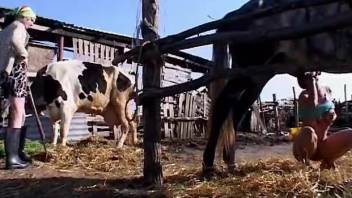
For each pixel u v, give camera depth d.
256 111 15.12
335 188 4.15
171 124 13.88
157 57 4.45
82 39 12.18
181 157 7.75
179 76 15.57
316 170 4.64
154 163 4.57
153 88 4.51
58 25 11.30
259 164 5.38
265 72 3.86
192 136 14.65
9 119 5.74
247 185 4.27
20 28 5.70
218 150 5.09
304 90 5.05
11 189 4.74
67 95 7.79
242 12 4.95
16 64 5.71
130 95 8.97
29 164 5.86
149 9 4.59
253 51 5.12
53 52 11.60
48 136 9.83
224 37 3.89
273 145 11.70
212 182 4.52
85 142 8.22
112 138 11.90
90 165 6.12
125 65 11.64
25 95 5.83
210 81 4.19
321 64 3.64
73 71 8.11
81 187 4.65
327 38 4.84
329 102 4.99
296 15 4.83
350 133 4.75
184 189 4.30
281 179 4.27
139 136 11.83
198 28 4.26
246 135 14.71
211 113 5.14
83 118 11.27
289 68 3.73
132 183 4.74
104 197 4.29
